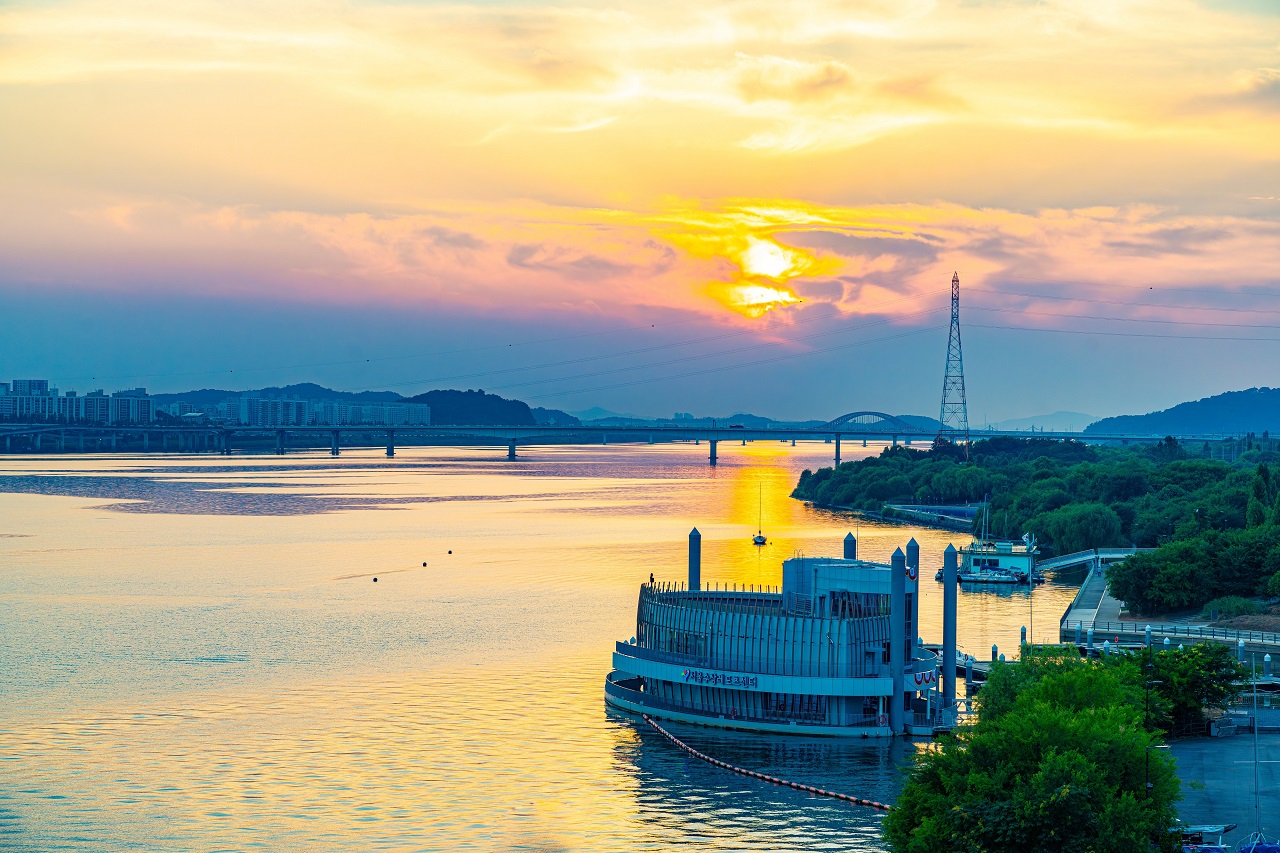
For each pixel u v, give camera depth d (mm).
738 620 188625
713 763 169375
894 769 166375
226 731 187125
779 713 184750
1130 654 175500
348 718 193750
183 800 158375
